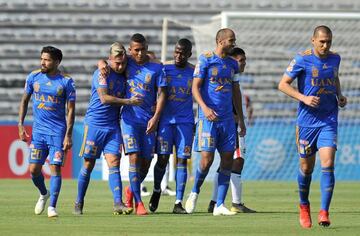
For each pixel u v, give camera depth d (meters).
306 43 83.06
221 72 33.34
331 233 26.41
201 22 89.31
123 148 37.16
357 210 37.94
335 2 91.19
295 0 91.25
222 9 90.75
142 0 90.75
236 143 35.50
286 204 42.09
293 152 72.69
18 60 86.19
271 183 65.69
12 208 37.56
